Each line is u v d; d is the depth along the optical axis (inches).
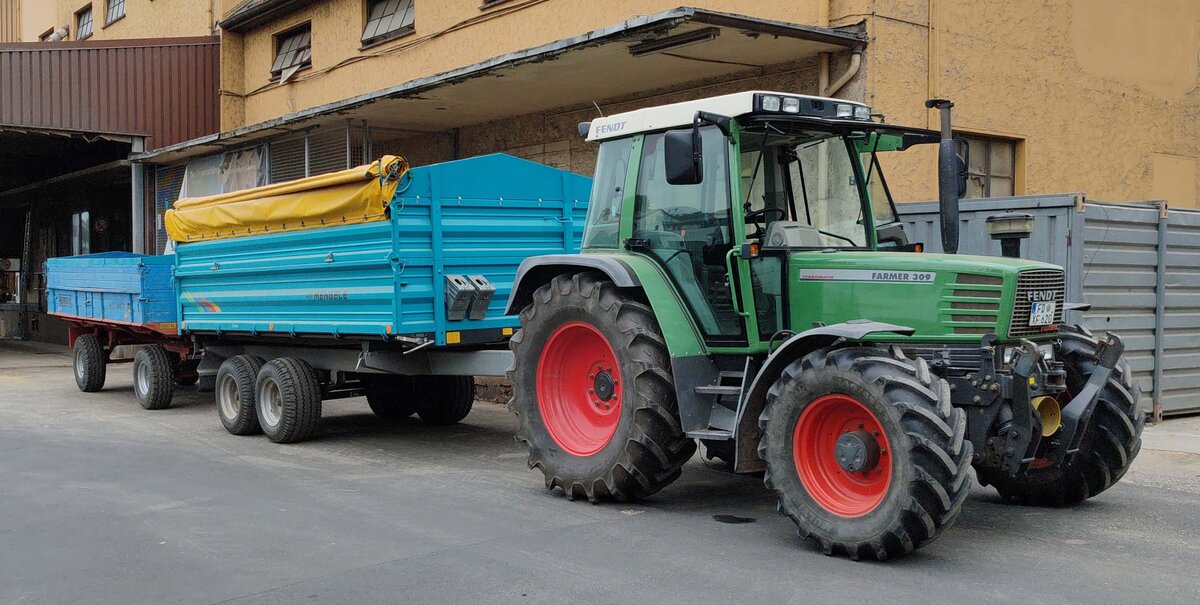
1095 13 479.2
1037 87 452.1
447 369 322.0
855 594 177.9
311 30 709.9
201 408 460.1
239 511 249.1
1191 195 536.1
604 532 224.2
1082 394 224.7
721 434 225.8
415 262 304.0
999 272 204.8
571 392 265.9
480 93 481.7
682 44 375.6
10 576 197.5
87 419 422.3
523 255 339.0
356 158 588.1
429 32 599.5
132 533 228.7
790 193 242.1
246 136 618.2
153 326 435.5
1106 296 347.9
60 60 709.3
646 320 241.8
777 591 180.5
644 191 255.1
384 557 206.8
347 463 315.6
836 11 392.8
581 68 423.2
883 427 191.5
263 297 366.3
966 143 255.1
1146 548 207.9
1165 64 517.3
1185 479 275.1
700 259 240.2
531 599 178.7
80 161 877.2
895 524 188.7
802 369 207.2
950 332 208.7
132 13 972.6
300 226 338.0
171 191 754.2
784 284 233.1
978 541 213.8
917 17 399.9
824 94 395.2
